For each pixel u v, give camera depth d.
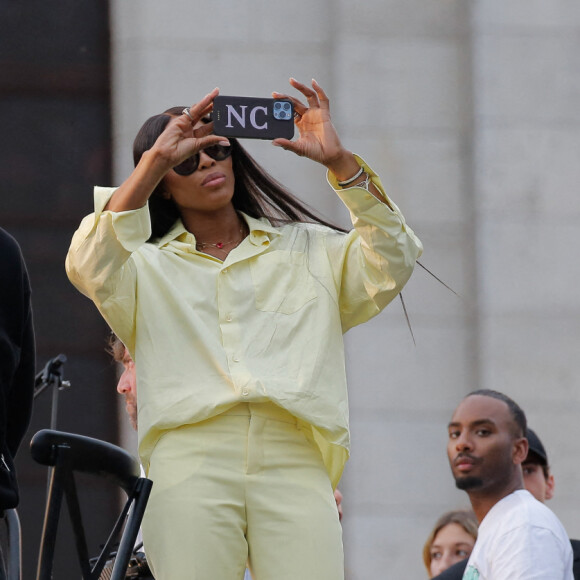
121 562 13.61
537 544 17.69
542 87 32.81
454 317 32.16
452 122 32.66
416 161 32.53
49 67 33.44
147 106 32.16
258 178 15.77
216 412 13.94
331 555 13.86
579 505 31.36
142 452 14.27
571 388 31.88
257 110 14.13
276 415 14.16
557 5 33.09
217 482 13.87
